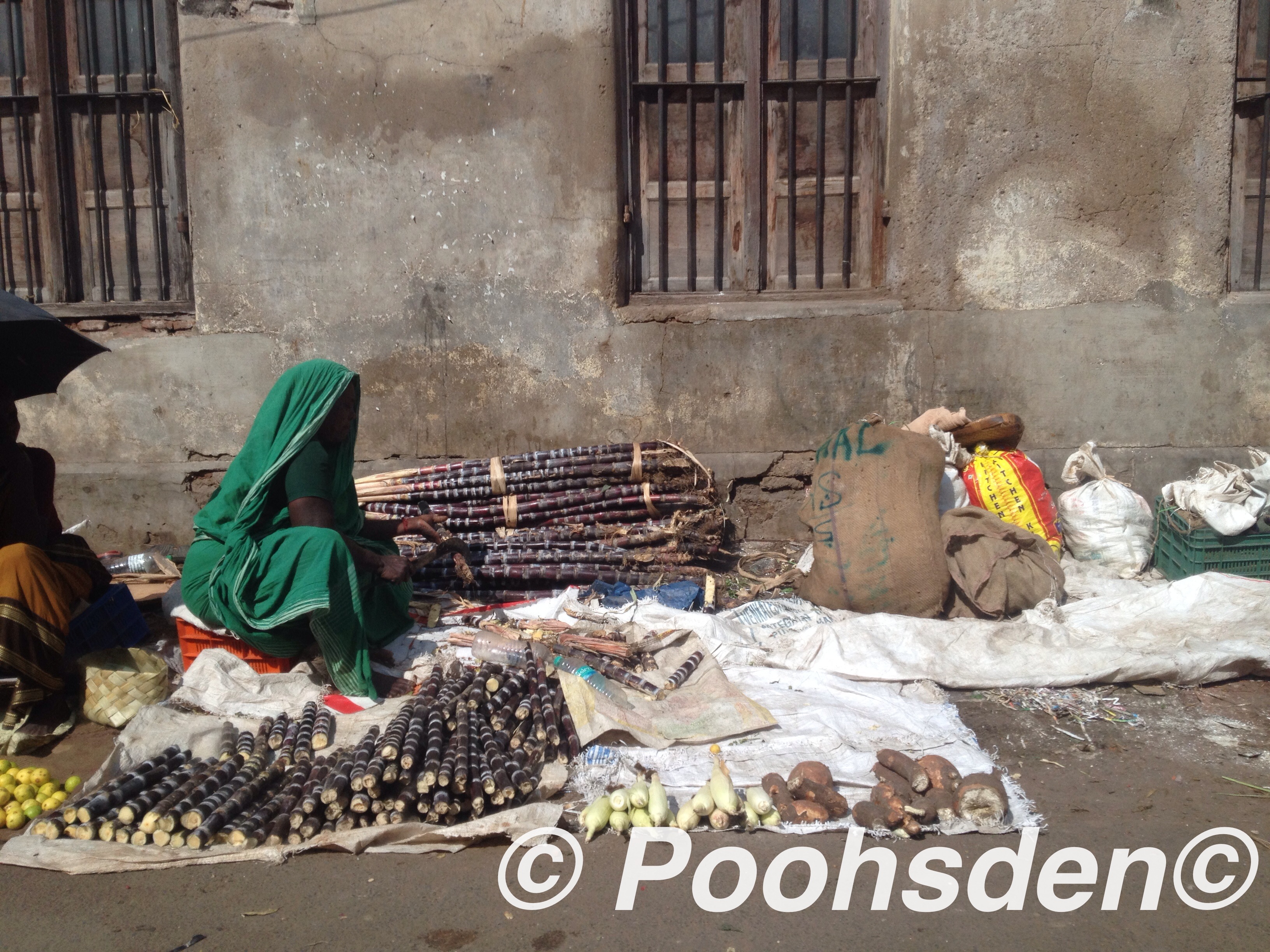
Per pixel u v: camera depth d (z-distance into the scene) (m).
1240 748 3.41
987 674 3.91
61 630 3.55
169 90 5.57
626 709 3.50
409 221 5.41
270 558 3.62
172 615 4.05
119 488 5.63
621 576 4.88
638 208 5.58
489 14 5.24
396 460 5.60
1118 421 5.46
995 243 5.36
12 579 3.45
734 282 5.65
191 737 3.27
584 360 5.49
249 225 5.43
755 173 5.52
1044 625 4.25
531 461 5.20
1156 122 5.24
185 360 5.56
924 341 5.43
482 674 3.47
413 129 5.34
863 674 3.91
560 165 5.35
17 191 5.72
